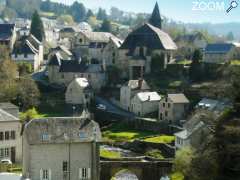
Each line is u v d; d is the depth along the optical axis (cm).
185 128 13812
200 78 19425
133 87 18638
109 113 17975
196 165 9812
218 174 9731
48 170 10062
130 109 18525
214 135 10575
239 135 9794
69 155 10144
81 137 10188
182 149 10856
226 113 11269
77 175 10200
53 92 19912
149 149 14150
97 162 10225
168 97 17238
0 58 19288
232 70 14362
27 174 9956
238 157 9731
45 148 10038
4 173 9650
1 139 12100
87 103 18962
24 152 10544
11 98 17562
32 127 10175
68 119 10425
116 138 15662
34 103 18012
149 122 16738
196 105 17175
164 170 10806
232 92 12131
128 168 10775
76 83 18888
